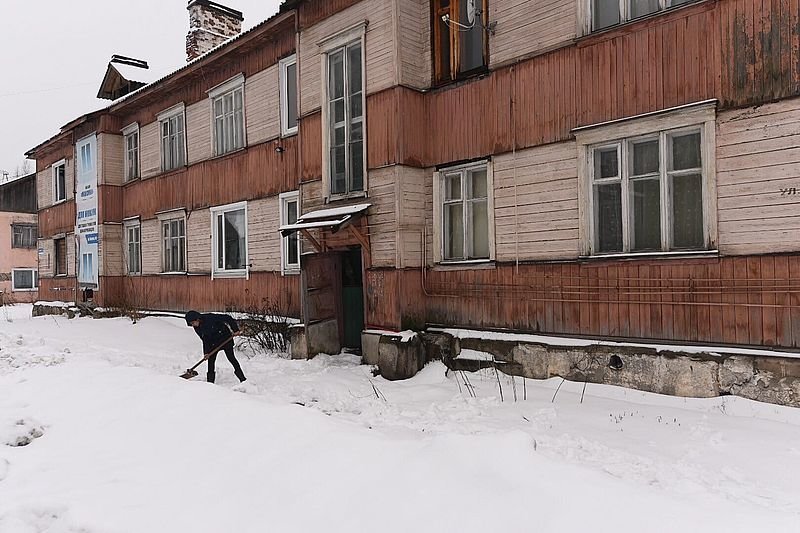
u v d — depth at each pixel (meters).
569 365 7.74
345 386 8.40
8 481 4.76
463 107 9.29
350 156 10.41
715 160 6.61
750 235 6.38
